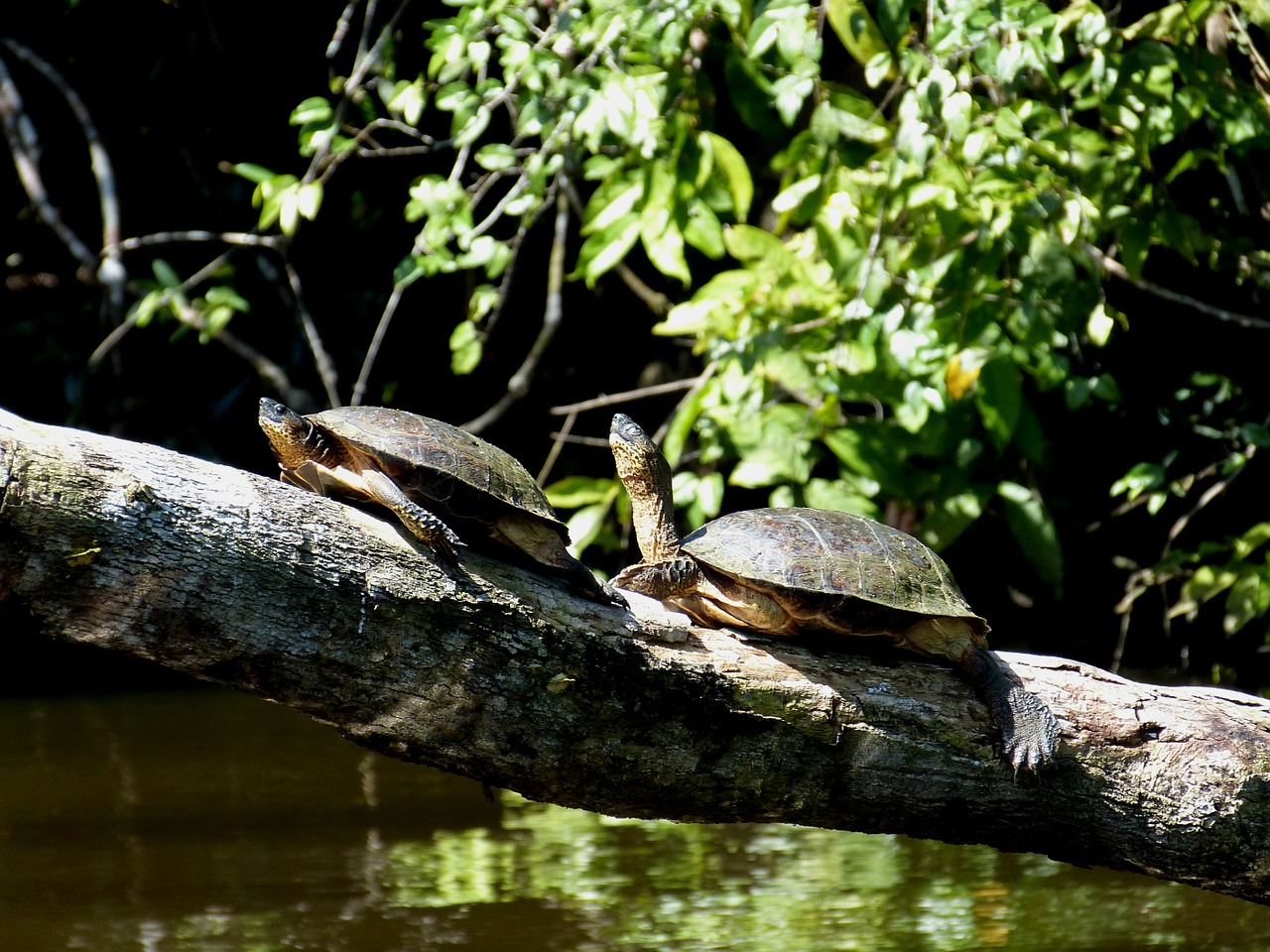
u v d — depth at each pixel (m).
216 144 17.88
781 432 11.95
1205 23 12.27
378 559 5.14
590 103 10.40
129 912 7.34
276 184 11.92
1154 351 15.11
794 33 10.09
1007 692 6.05
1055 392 14.85
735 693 5.68
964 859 8.93
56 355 17.69
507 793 10.38
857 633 6.04
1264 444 13.05
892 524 14.10
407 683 5.18
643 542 6.65
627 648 5.53
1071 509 15.58
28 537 4.52
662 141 11.14
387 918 7.35
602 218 11.73
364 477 5.36
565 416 17.88
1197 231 11.92
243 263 18.06
